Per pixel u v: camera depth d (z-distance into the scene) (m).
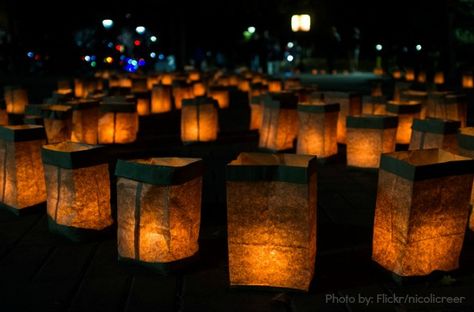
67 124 8.54
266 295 4.47
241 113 18.44
